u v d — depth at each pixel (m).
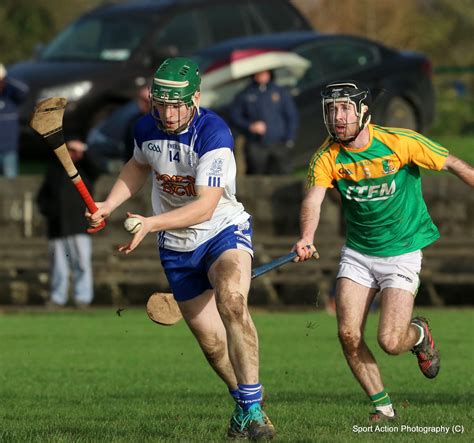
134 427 20.88
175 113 19.09
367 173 20.72
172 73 18.97
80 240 46.41
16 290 51.84
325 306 48.47
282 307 47.62
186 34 59.97
